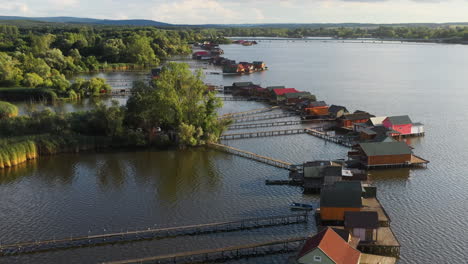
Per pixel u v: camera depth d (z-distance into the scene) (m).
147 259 61.06
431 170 95.50
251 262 61.84
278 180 89.56
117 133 111.44
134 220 74.06
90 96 182.12
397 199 81.00
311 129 129.00
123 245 66.19
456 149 109.88
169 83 115.94
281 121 139.75
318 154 107.25
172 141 114.44
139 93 118.56
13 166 99.44
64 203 81.06
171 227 70.69
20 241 67.31
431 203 79.38
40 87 186.75
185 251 64.25
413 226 71.06
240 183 89.81
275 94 169.62
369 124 123.94
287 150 110.81
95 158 104.94
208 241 67.12
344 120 129.88
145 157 105.94
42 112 116.81
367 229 64.00
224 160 103.88
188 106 115.88
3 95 173.88
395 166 96.75
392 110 154.25
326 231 59.12
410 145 113.25
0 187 88.00
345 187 74.12
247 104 169.50
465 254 63.16
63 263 61.41
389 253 63.47
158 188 87.69
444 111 152.25
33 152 103.81
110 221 73.81
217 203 80.44
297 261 56.38
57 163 101.56
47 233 69.88
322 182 86.31
